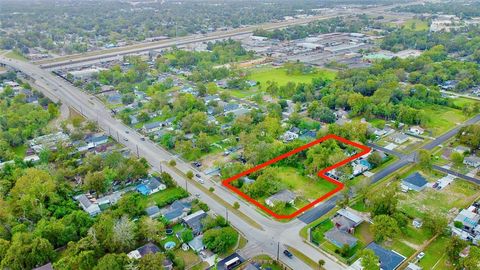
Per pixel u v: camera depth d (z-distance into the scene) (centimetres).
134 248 8894
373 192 10506
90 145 14188
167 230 9675
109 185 11225
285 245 9156
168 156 13650
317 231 9588
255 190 10919
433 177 12006
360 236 9394
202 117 15638
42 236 8756
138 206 10256
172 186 11588
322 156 12119
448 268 8294
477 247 8456
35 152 13788
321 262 8406
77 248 8288
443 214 10031
